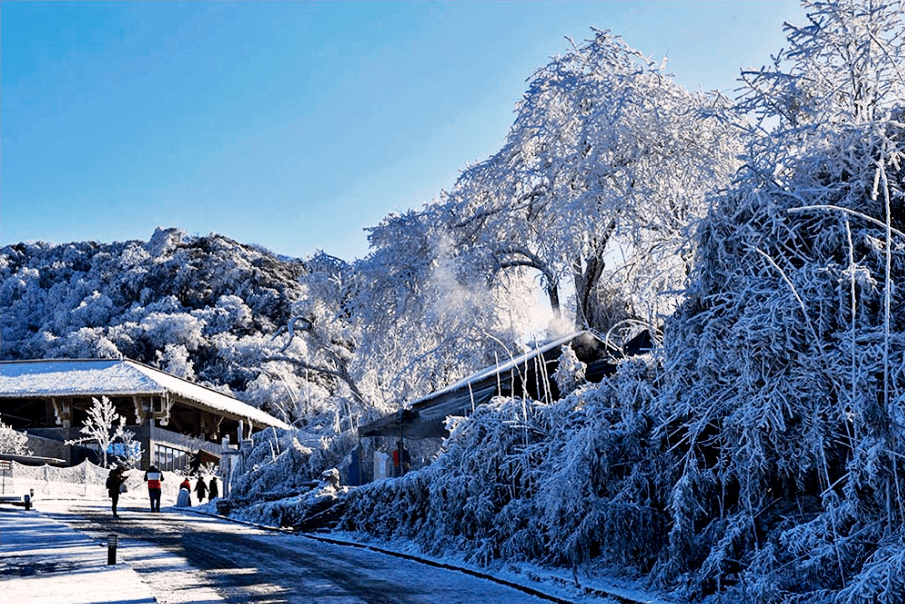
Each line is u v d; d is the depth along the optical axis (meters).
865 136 12.05
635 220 34.00
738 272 12.52
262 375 98.31
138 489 48.81
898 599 8.91
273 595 11.78
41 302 173.25
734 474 12.22
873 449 10.01
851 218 11.91
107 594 10.96
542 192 39.16
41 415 67.69
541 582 13.27
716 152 33.09
